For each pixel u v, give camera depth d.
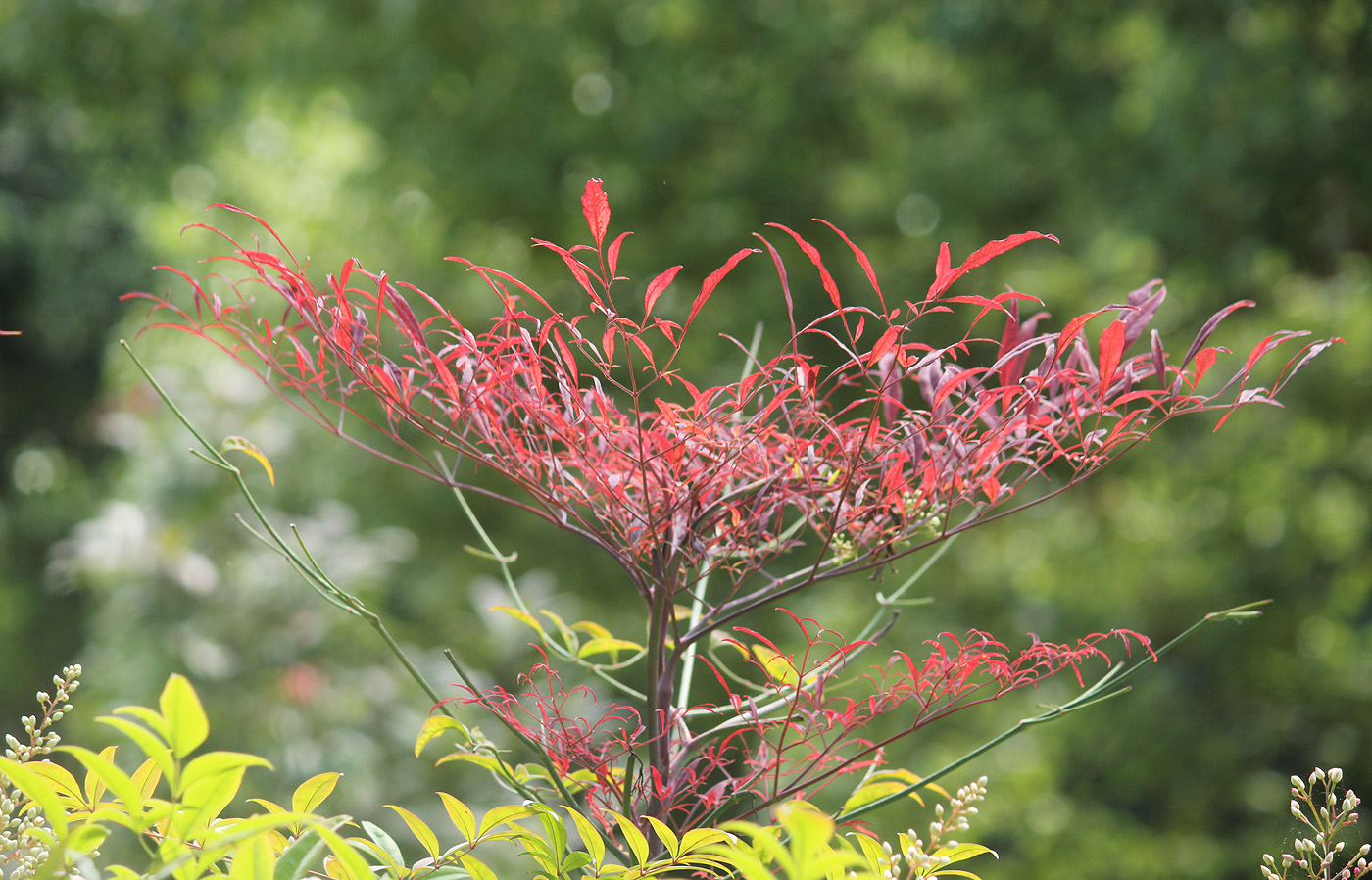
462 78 5.20
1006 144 4.89
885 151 5.44
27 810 0.69
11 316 7.18
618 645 0.90
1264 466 4.50
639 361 2.90
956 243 5.01
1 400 7.37
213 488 3.73
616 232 5.25
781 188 5.26
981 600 4.89
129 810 0.51
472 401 0.71
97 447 7.64
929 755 4.45
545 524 5.06
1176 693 4.57
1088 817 4.54
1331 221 4.15
